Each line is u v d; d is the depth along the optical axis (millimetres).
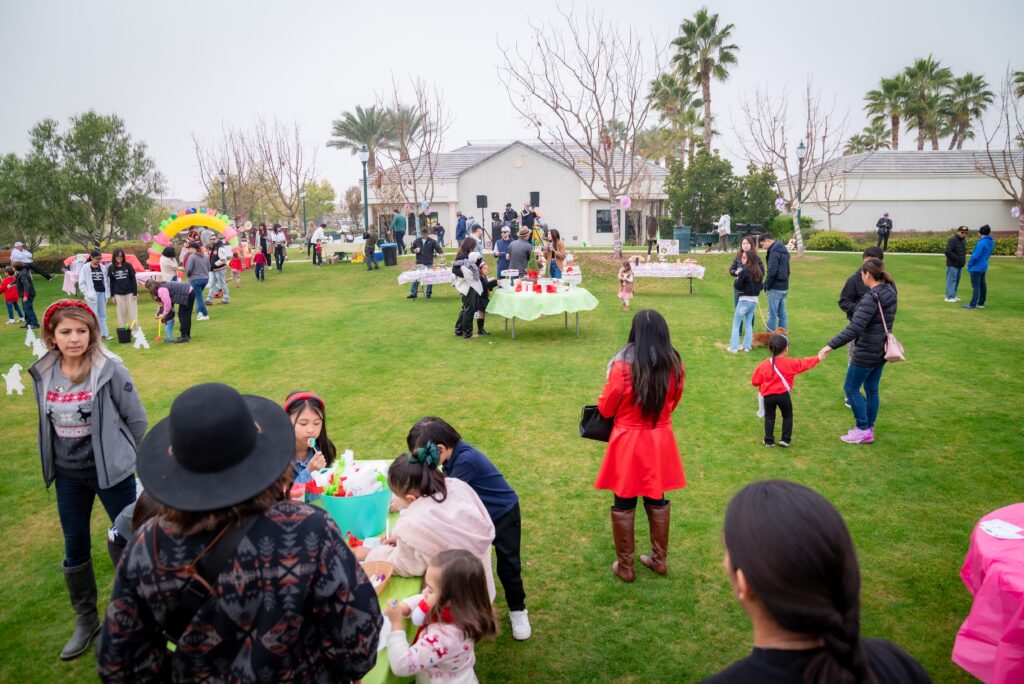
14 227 25875
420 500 2986
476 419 7430
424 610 2627
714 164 32562
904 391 8203
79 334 3416
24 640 3807
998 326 11945
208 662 1612
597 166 36969
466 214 38250
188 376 9523
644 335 3963
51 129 25391
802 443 6582
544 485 5727
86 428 3514
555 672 3445
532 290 11734
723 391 8383
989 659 2682
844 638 1200
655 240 21703
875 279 6168
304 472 3312
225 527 1594
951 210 37531
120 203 26328
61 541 5004
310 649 1712
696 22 39844
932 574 4258
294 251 35062
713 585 4215
